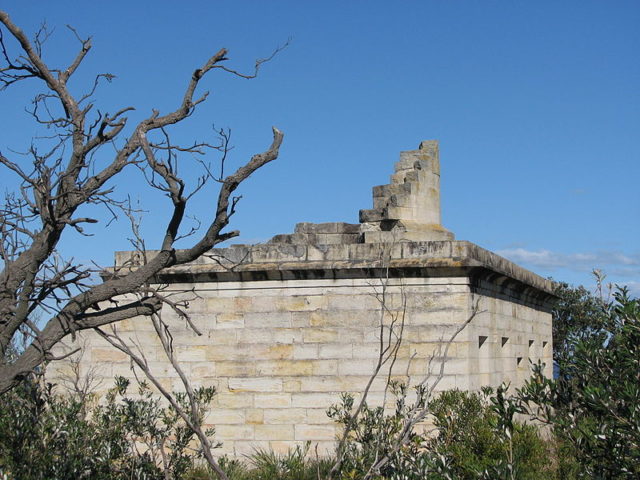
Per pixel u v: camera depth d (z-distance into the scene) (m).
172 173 9.23
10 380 9.16
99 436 12.24
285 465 15.16
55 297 9.66
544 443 15.36
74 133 9.71
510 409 8.78
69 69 10.27
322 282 16.86
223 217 9.29
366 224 18.89
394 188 18.77
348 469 11.30
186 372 17.17
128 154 9.69
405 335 16.45
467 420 13.88
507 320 19.52
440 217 19.50
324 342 16.77
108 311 9.56
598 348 8.49
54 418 11.92
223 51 10.04
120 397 17.25
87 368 17.58
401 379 16.33
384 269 16.48
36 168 9.48
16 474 11.22
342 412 15.84
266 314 17.03
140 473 12.02
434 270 16.39
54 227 9.30
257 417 16.83
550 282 23.75
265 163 9.28
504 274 18.36
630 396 7.68
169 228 9.57
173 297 17.41
